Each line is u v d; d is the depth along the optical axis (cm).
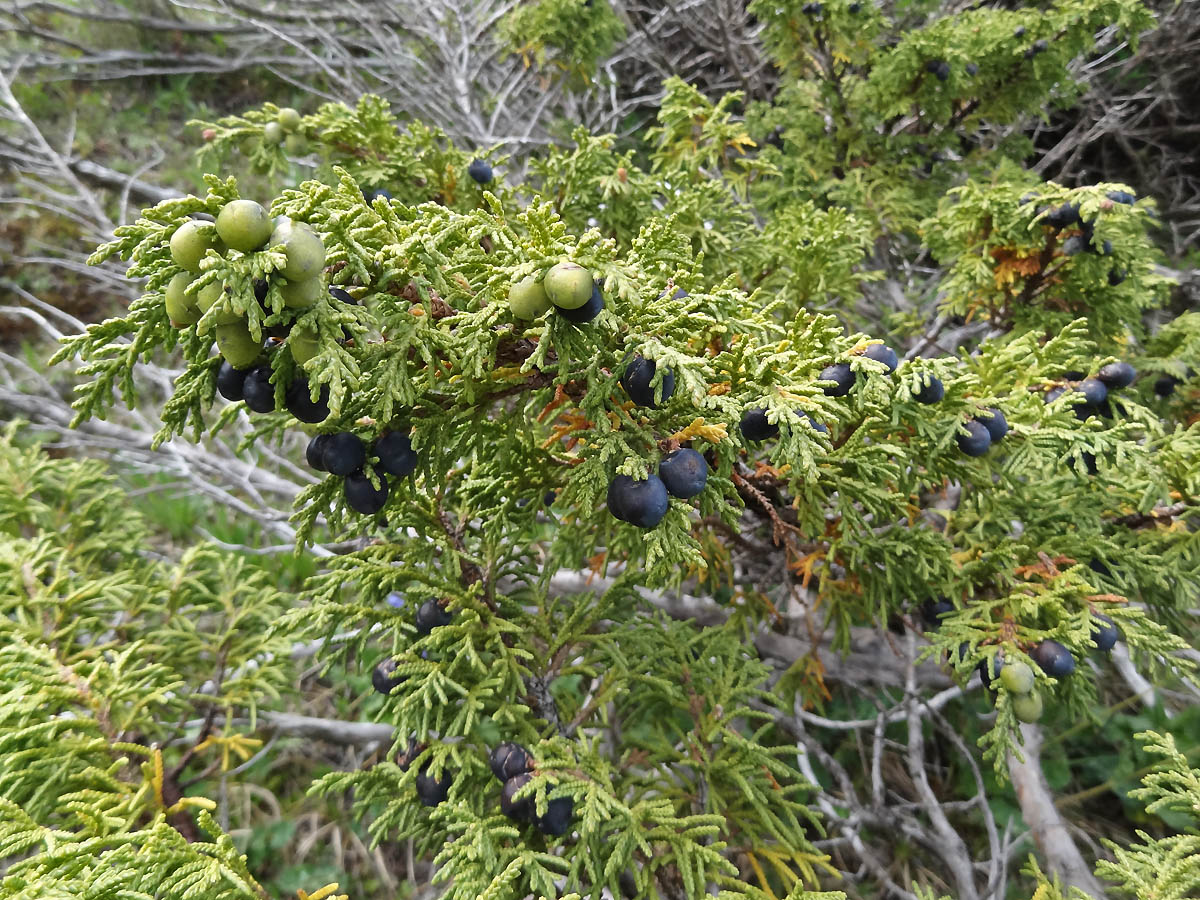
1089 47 42
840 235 29
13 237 76
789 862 39
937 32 42
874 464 21
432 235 16
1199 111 70
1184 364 31
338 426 18
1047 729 47
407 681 22
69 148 70
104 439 53
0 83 64
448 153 31
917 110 47
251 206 14
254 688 29
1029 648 23
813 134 50
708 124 37
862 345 19
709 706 26
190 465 53
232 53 96
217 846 19
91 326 16
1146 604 27
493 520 22
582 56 56
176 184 82
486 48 72
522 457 22
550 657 25
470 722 22
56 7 85
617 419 18
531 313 16
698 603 37
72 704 24
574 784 21
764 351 18
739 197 45
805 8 45
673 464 17
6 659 24
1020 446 23
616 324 16
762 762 25
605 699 25
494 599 24
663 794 25
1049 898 23
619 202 32
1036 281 32
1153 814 45
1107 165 71
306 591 23
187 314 15
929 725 48
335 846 45
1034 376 24
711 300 17
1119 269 31
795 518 26
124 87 92
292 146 33
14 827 18
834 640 28
